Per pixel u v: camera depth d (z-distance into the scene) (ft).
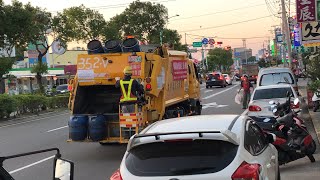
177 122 18.76
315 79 70.90
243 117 19.81
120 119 38.78
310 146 33.32
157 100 43.50
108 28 167.73
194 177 15.07
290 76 67.00
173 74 48.91
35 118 92.63
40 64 135.74
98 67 41.45
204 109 84.74
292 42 200.34
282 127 32.32
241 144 16.52
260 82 67.10
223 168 15.23
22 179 32.73
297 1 44.73
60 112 108.06
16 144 52.16
